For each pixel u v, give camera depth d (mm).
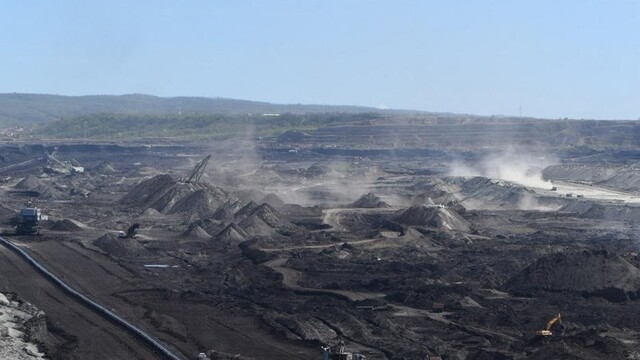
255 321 145500
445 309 163125
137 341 129625
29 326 127938
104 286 172000
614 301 170375
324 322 148000
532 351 126875
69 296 161250
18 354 114312
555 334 137750
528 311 160125
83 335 132125
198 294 167750
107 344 127500
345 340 137625
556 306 164625
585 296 172250
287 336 135500
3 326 125625
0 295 146000
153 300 161000
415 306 165625
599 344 125688
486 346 133625
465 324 151375
